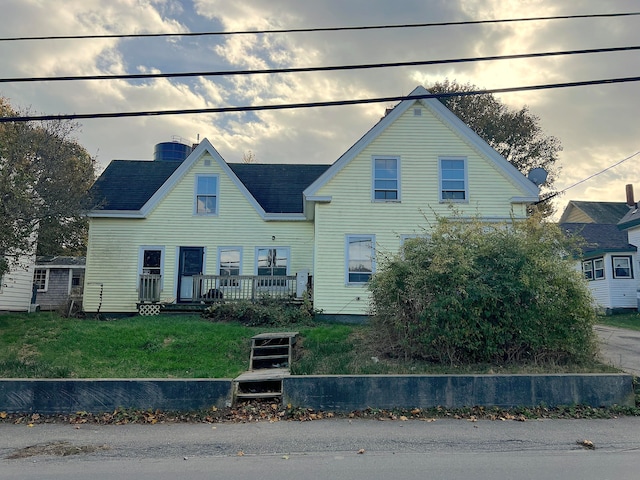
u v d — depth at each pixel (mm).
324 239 16875
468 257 9781
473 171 17219
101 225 19453
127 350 11570
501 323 9609
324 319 16484
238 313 15570
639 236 23344
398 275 10078
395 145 17328
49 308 24016
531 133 37094
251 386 9219
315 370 9219
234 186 19984
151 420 7762
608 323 19438
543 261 9680
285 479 5133
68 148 17219
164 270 19328
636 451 6086
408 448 6246
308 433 6977
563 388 8367
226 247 19656
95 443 6598
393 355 10148
